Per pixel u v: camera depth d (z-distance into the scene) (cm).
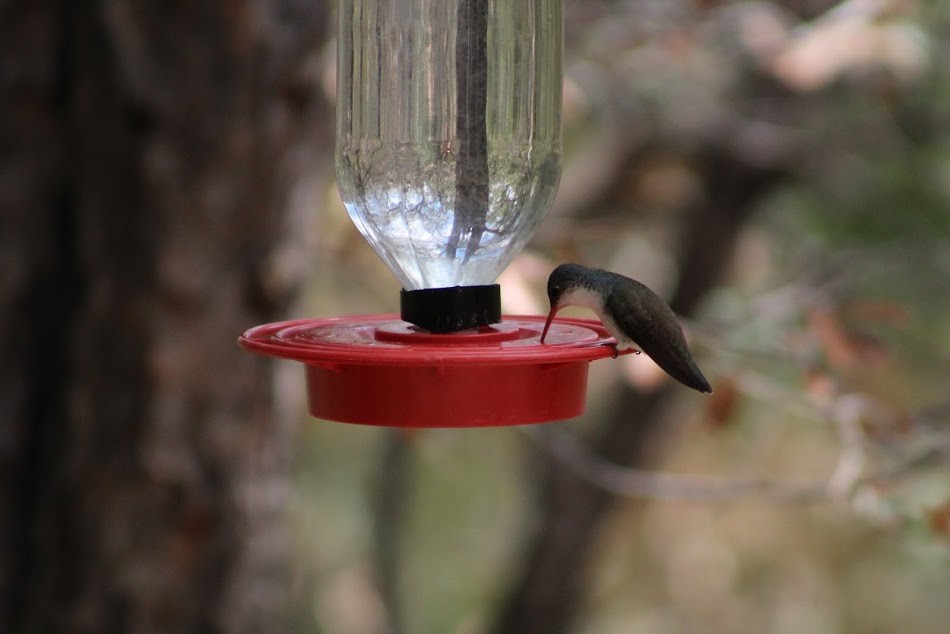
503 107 696
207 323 943
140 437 942
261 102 927
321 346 593
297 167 959
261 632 1015
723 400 1026
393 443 2438
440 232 700
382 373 618
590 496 2180
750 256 2189
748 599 2689
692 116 1864
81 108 930
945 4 1591
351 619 2558
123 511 952
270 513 1014
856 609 2541
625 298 722
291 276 972
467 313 652
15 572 975
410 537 2741
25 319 962
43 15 934
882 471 1003
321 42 955
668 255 2184
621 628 2927
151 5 905
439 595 2808
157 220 925
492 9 689
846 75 1514
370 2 699
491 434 2633
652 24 1457
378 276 1418
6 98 939
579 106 1362
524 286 979
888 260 1622
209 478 964
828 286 1148
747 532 2609
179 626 970
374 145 701
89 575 958
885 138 1772
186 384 945
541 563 2225
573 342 649
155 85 909
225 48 912
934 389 1733
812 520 2528
